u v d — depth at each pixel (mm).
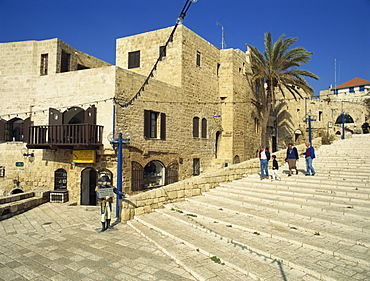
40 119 18281
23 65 18828
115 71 16234
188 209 10953
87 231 10031
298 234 7531
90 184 17938
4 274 6633
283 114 36344
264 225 8461
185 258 6914
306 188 11664
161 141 19266
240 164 15695
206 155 24047
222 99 26594
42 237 9477
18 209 13320
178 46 21594
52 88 18078
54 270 6770
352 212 8555
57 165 17891
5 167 18953
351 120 40250
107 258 7387
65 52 19516
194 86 22906
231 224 8789
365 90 43469
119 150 12125
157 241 8234
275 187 12578
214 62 25797
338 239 7008
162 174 19688
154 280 6074
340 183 11617
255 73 28391
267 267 6035
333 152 19328
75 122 19375
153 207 11586
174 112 20625
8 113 18969
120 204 10930
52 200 16625
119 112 16281
